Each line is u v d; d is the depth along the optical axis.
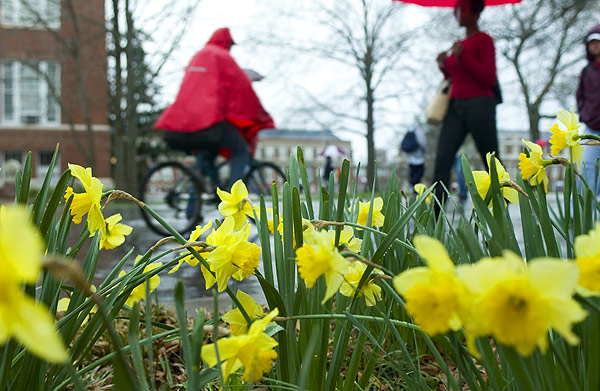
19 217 0.42
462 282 0.57
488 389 0.97
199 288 3.07
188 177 5.89
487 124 4.18
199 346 0.71
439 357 0.99
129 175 19.53
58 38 19.91
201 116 5.02
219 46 5.32
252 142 5.72
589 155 3.64
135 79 19.23
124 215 8.73
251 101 5.27
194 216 5.85
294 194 1.01
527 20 19.69
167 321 2.16
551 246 0.94
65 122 24.91
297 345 1.19
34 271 0.42
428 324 0.57
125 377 0.69
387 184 1.79
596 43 4.23
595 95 4.25
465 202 9.02
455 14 4.34
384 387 1.38
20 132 24.42
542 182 1.10
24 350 0.94
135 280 1.03
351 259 0.94
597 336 0.76
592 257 0.63
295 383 1.05
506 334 0.54
